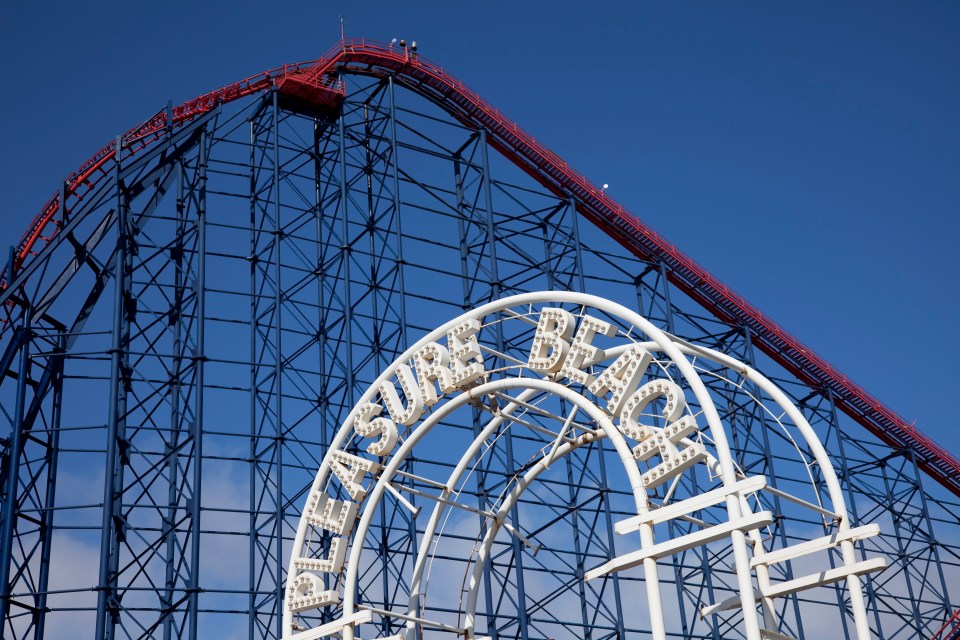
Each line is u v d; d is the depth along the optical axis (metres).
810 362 58.47
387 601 44.47
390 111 51.50
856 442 60.94
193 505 41.16
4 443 45.00
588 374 30.58
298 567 33.47
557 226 55.16
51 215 50.28
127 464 44.53
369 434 33.81
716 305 58.25
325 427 46.00
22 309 48.12
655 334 29.28
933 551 60.03
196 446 41.91
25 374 44.38
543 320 31.67
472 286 52.16
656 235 56.25
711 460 29.20
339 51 52.12
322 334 48.31
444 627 32.78
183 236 47.84
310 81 50.81
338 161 51.91
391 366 33.97
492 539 33.75
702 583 51.94
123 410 45.78
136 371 44.44
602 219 56.66
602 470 48.91
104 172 49.56
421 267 48.91
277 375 45.03
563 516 47.91
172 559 41.94
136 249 47.47
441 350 33.22
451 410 33.09
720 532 26.39
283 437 44.16
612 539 47.94
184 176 48.53
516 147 55.25
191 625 39.75
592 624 47.41
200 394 42.84
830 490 30.95
